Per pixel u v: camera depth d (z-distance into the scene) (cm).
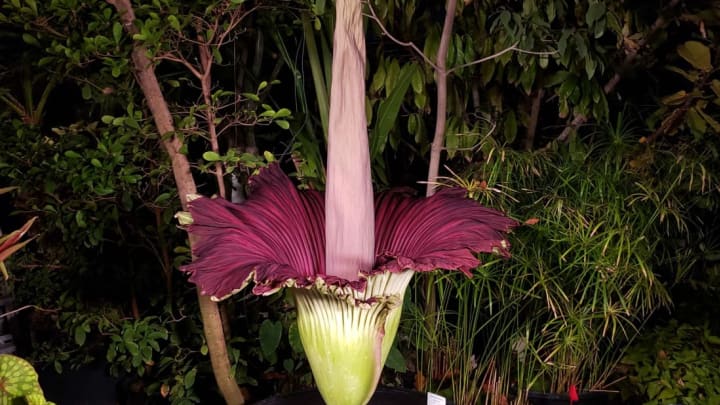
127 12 158
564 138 257
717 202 261
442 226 140
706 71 219
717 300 276
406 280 129
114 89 217
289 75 260
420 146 270
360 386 126
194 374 232
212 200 138
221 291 111
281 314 235
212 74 233
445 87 208
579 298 221
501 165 218
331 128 128
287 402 167
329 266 132
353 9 125
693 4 243
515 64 244
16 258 274
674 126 233
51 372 280
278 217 142
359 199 128
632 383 232
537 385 223
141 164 235
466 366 213
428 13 243
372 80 252
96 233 235
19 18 172
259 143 267
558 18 255
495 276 213
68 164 216
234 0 157
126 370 260
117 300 262
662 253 265
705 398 220
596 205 211
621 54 259
